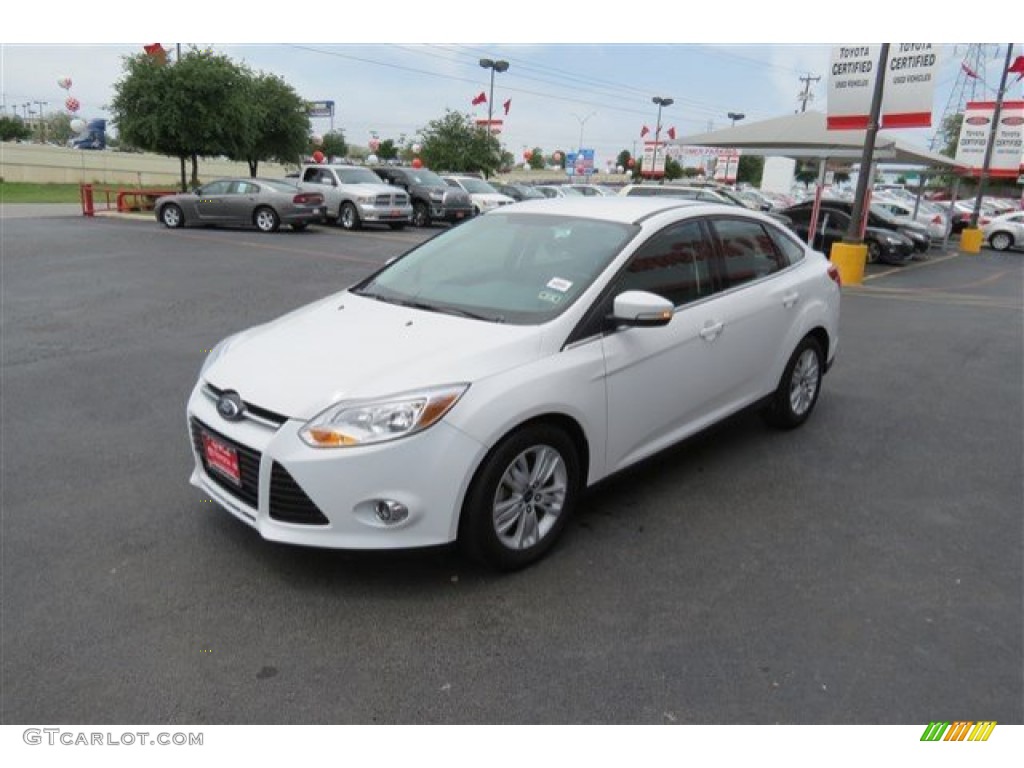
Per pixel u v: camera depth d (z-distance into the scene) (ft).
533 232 13.83
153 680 8.99
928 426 18.70
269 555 11.66
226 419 10.75
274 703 8.69
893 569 11.78
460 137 133.90
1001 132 83.97
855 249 47.24
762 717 8.63
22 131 268.21
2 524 12.54
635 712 8.66
